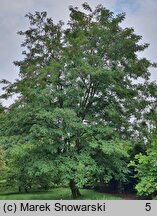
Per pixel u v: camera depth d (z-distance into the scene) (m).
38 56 24.12
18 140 21.41
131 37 23.61
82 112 23.06
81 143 22.34
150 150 17.73
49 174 21.80
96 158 22.77
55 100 22.17
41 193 27.81
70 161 20.83
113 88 22.69
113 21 23.31
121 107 23.70
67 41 23.16
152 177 16.62
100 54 23.22
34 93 21.05
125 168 22.70
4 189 30.69
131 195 25.50
